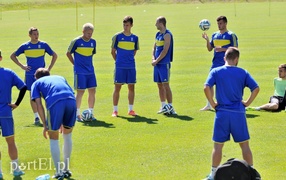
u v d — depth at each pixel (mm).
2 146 19219
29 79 23531
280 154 18016
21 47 23453
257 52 44812
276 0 137625
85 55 23094
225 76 15023
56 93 15430
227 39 23984
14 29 72438
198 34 61969
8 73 15820
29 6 128250
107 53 46250
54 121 15328
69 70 37812
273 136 20172
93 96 23281
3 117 15641
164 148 18828
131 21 23797
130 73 23797
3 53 47219
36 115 22875
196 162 17234
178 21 82000
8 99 15820
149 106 26031
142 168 16656
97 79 33844
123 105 26328
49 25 78562
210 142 19547
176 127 21781
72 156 17984
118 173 16203
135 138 20203
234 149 18516
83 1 139500
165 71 24000
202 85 31188
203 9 111625
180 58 42594
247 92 29031
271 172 16203
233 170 12656
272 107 24062
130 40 23750
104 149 18797
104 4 140375
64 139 15914
